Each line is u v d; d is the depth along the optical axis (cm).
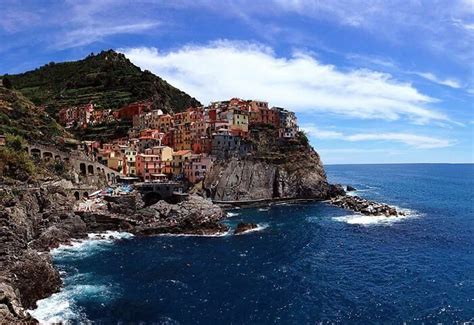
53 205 9812
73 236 9544
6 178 9706
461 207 14738
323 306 5656
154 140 16938
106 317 5328
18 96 15950
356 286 6412
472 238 9612
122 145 16325
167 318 5312
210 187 14988
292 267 7412
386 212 12862
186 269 7319
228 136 16200
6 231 7038
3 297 4812
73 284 6531
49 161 12019
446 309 5503
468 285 6391
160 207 11331
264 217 12506
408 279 6694
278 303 5781
